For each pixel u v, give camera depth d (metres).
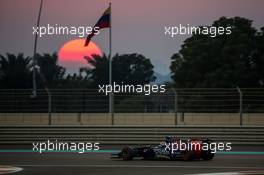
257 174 45.25
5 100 92.69
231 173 46.03
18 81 127.81
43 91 92.38
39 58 128.38
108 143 83.31
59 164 55.53
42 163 56.72
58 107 93.69
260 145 80.88
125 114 89.88
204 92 89.81
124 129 84.12
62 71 129.75
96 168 51.31
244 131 81.94
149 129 83.62
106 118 90.69
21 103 92.69
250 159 60.88
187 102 91.69
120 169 50.25
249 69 117.38
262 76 115.75
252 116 87.56
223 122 88.50
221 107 91.38
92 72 129.88
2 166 53.78
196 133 82.56
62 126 85.12
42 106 92.31
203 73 118.69
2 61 128.12
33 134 85.06
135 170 49.22
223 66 116.12
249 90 91.94
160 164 55.03
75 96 92.75
